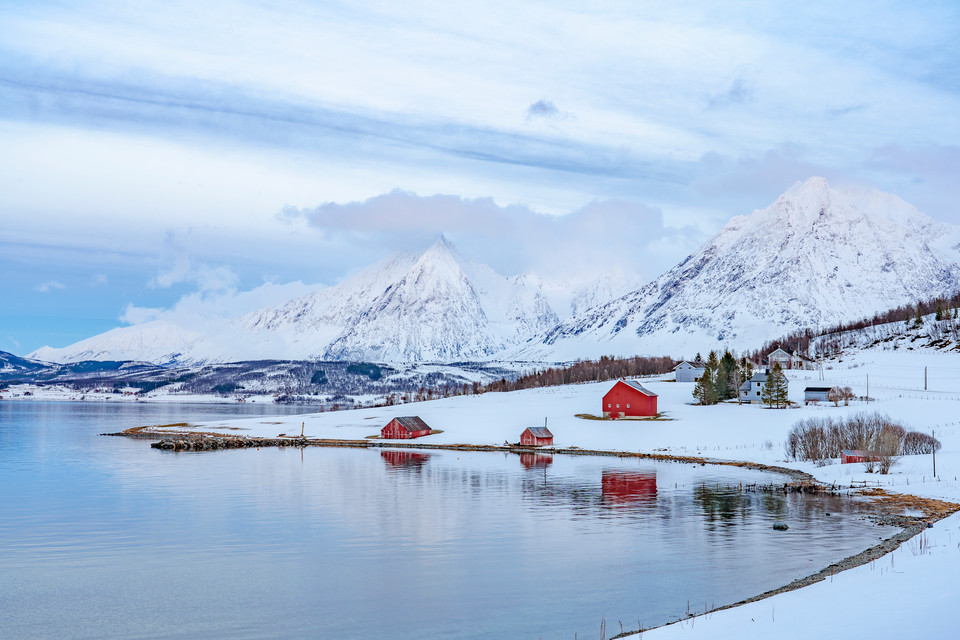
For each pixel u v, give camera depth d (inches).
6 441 6904.5
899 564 1898.4
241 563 2268.7
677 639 1373.0
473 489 3713.1
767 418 6294.3
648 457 5201.8
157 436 7485.2
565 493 3565.5
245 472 4468.5
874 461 4121.6
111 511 3117.6
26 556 2364.7
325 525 2815.0
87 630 1711.4
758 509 3058.6
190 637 1659.7
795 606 1547.7
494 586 2007.9
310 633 1675.7
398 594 1948.8
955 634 1235.2
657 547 2415.1
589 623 1707.7
